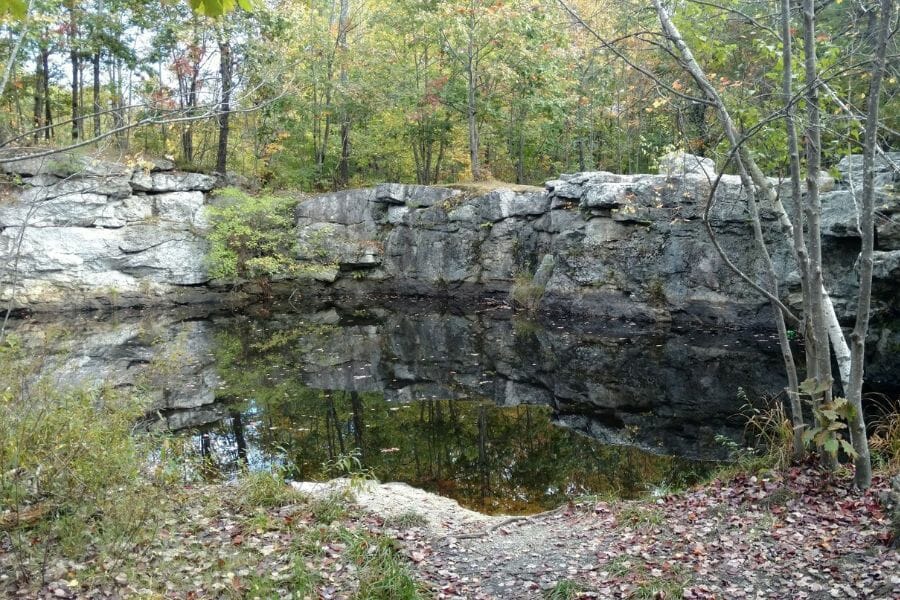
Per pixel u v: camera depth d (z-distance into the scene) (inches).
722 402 426.6
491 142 1088.2
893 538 172.6
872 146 192.1
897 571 159.5
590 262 734.5
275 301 906.1
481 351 604.4
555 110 880.3
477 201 861.8
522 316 758.5
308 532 203.0
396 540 200.8
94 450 197.9
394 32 1066.1
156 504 204.1
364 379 511.5
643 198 692.7
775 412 284.5
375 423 403.5
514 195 842.8
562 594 167.9
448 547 203.5
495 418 415.2
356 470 322.3
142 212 855.7
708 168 653.3
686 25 250.4
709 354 551.5
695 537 195.9
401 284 917.8
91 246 810.2
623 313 705.0
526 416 417.7
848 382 227.6
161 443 284.7
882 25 181.8
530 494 288.5
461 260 872.9
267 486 242.1
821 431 211.2
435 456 344.8
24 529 182.2
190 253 882.1
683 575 171.3
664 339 616.1
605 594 166.2
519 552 199.8
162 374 515.8
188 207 888.9
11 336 259.3
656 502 238.5
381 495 260.1
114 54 851.4
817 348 217.5
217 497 234.7
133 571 166.7
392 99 1010.7
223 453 345.4
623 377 499.2
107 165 807.1
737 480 242.1
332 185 1109.7
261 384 492.4
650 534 202.7
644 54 496.7
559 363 549.3
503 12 832.3
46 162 772.6
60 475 190.9
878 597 150.2
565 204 767.1
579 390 471.5
